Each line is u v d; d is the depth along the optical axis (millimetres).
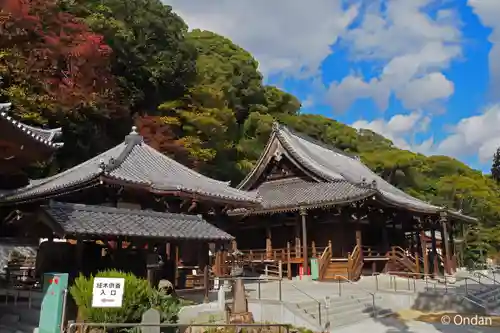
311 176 31344
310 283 24406
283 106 64688
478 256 52031
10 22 25469
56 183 18797
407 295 19500
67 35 30766
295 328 14000
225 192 21984
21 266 21328
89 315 10805
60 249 15266
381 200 26844
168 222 16703
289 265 27406
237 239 33812
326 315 15211
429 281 26250
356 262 26078
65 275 11844
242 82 57406
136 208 18219
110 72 37406
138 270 16000
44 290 12109
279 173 33812
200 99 45594
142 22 42906
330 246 27062
